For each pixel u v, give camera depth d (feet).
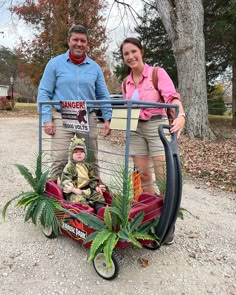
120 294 8.68
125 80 11.77
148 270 9.80
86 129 10.65
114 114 9.62
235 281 9.48
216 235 12.50
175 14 35.53
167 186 9.41
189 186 19.17
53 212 10.91
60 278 9.32
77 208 10.16
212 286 9.20
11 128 43.80
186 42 35.47
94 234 9.17
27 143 31.17
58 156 12.61
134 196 9.99
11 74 146.41
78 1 63.31
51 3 63.82
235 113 57.00
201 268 10.07
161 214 9.63
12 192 16.52
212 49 54.13
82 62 12.54
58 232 11.46
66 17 63.57
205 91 36.78
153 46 59.41
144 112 10.78
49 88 12.44
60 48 64.28
